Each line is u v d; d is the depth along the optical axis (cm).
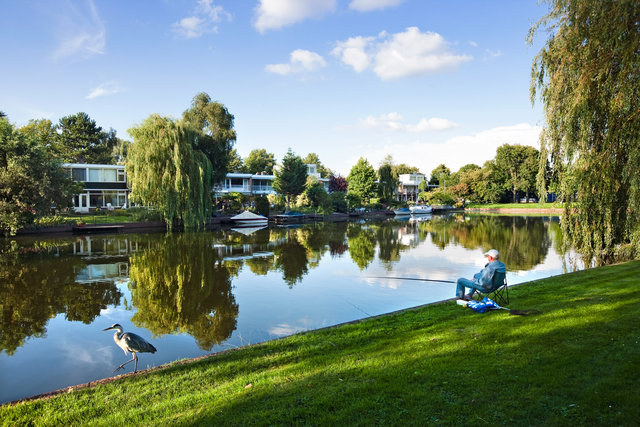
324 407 404
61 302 1208
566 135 1298
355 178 7156
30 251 2259
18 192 2788
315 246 2473
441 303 859
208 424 389
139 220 3722
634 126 1137
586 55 1168
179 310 1112
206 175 3641
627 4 1049
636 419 339
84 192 4559
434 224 4391
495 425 348
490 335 582
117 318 1053
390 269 1681
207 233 3328
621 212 1368
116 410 442
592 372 431
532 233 3164
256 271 1658
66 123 6291
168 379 524
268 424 379
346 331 696
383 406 396
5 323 1014
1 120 2862
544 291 880
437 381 441
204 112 4853
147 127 3272
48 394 504
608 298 748
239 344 845
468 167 10738
